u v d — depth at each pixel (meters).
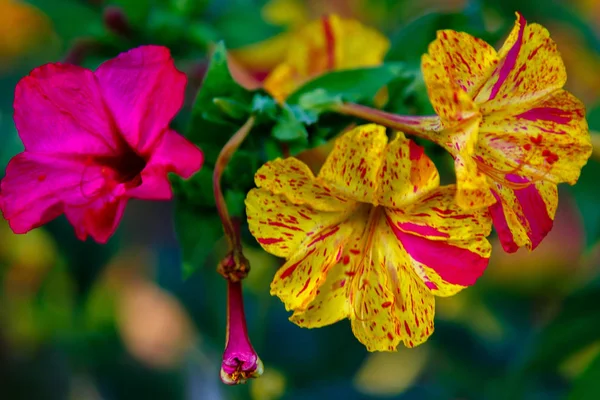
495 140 0.27
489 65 0.26
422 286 0.27
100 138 0.27
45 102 0.27
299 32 0.30
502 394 0.33
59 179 0.27
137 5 0.31
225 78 0.27
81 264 0.33
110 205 0.26
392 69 0.28
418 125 0.27
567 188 0.33
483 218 0.26
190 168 0.26
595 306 0.31
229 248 0.26
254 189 0.26
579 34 0.33
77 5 0.32
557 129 0.27
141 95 0.26
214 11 0.32
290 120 0.27
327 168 0.26
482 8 0.31
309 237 0.26
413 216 0.27
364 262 0.27
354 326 0.27
